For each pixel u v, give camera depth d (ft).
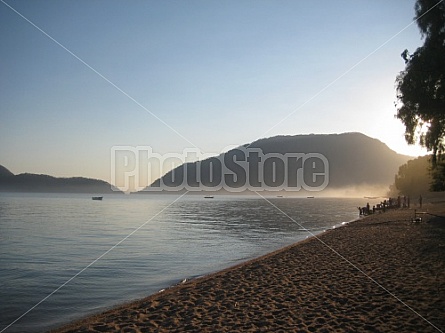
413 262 51.19
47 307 43.78
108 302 45.14
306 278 44.91
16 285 55.01
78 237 117.91
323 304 33.91
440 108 74.38
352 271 47.42
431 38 73.20
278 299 36.32
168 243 102.17
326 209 293.84
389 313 30.50
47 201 456.86
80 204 392.06
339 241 78.02
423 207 175.63
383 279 42.14
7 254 84.74
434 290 36.68
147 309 34.91
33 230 139.03
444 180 146.41
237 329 28.53
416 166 374.63
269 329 28.22
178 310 34.24
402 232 87.10
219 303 36.04
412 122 80.48
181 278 57.21
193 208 325.21
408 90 76.95
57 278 59.62
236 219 195.42
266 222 172.45
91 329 29.96
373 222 121.70
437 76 73.00
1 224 163.12
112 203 438.40
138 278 58.59
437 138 79.66
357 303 33.58
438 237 74.02
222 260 73.51
